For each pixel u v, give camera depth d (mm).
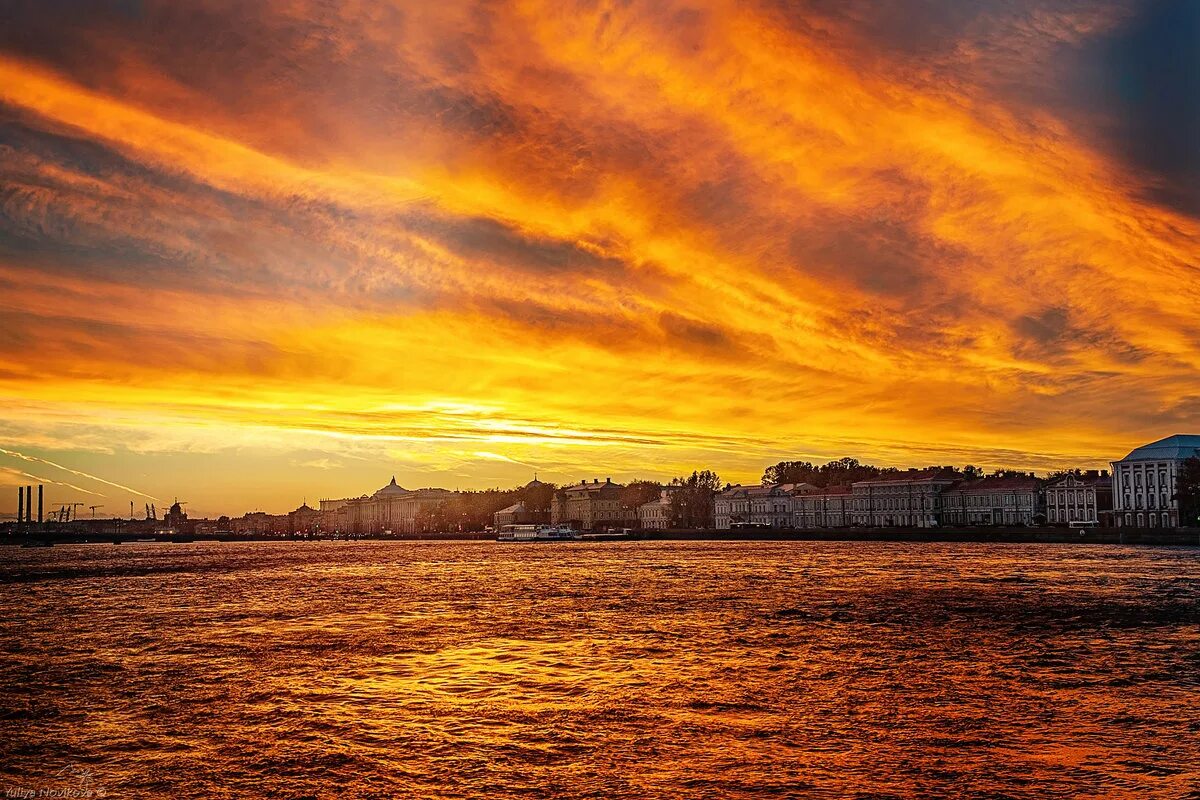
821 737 42812
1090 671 57000
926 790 35781
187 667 60938
